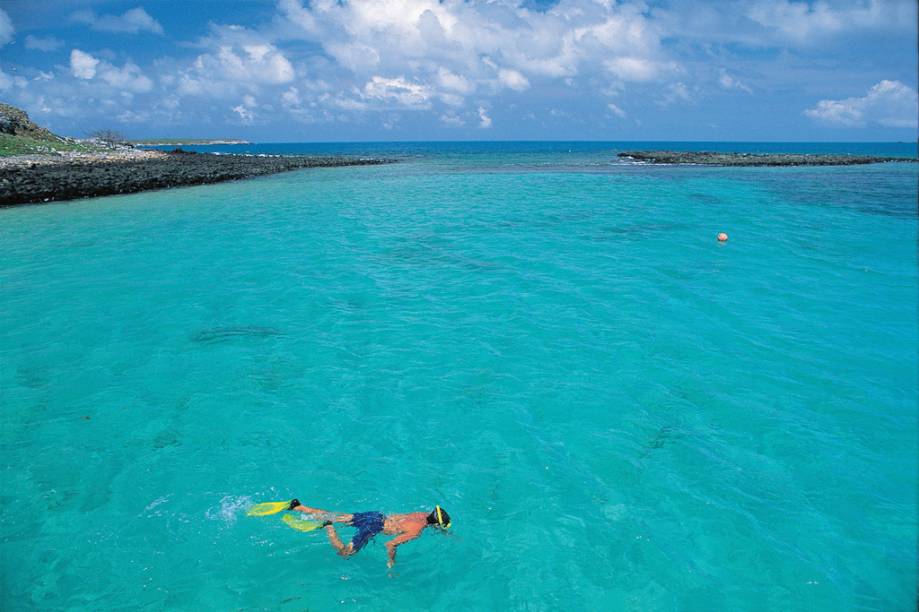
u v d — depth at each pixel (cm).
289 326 1228
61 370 1016
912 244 2028
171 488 698
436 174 5222
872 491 688
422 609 530
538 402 898
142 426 834
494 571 573
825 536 615
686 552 595
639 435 807
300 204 3123
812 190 3766
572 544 607
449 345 1119
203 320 1266
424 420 848
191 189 3891
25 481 707
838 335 1172
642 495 682
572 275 1611
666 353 1079
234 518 646
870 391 934
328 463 750
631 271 1656
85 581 556
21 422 843
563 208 2930
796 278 1588
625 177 4791
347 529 625
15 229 2359
